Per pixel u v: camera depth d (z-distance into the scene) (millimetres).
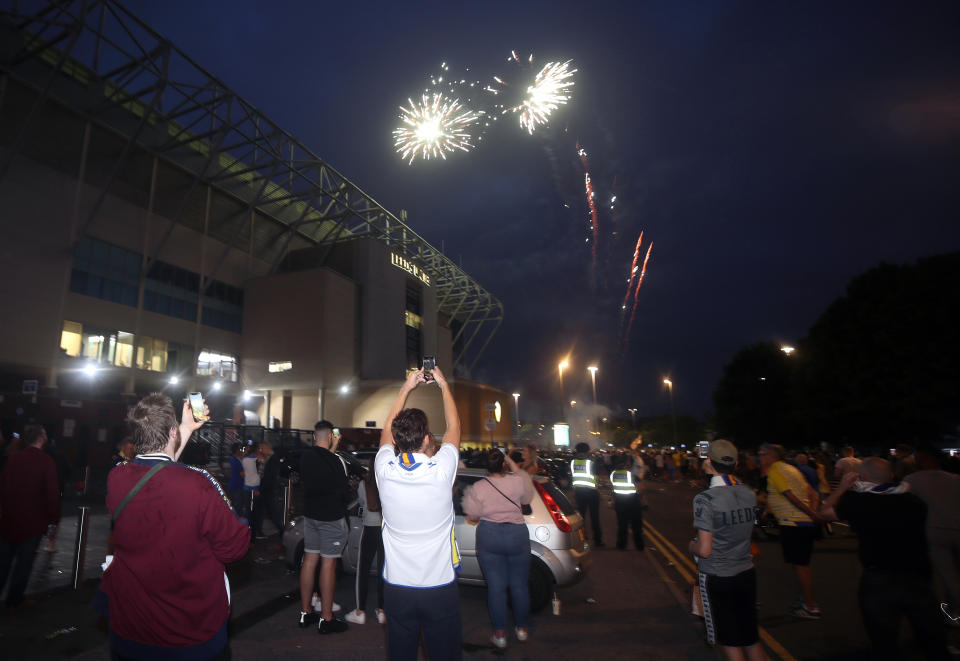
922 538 3436
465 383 35500
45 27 28328
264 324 42438
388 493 2725
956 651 4637
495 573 4820
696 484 28438
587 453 10336
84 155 31562
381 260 48531
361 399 42906
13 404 17406
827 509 3984
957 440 28891
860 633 5230
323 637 4914
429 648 2686
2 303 27031
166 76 30922
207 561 2246
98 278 32156
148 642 2156
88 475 15812
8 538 5469
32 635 4852
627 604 6191
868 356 30891
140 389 34094
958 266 28609
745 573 3527
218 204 41469
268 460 10242
